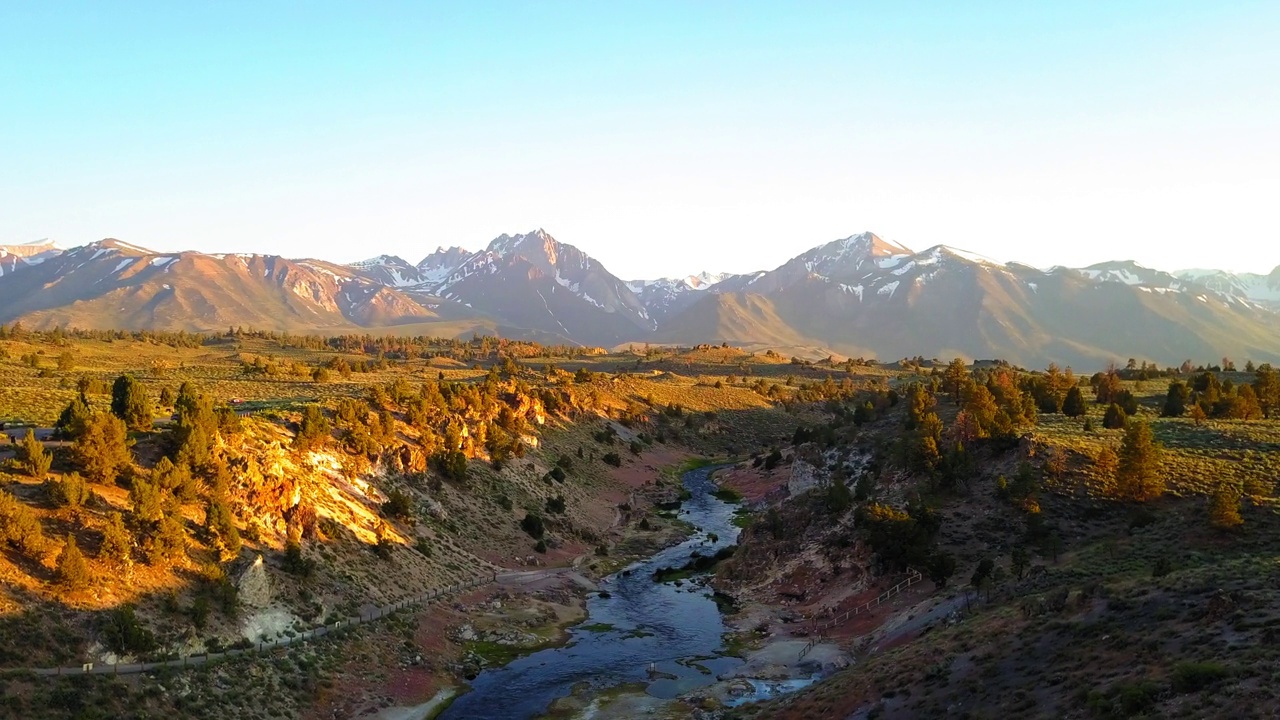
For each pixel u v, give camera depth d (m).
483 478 115.50
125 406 79.75
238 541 64.69
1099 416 125.25
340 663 61.19
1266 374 137.62
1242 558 54.34
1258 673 35.97
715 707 59.00
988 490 91.38
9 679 44.56
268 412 94.81
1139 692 37.25
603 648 73.38
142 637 51.41
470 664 67.88
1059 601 53.09
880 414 156.88
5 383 135.12
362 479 91.50
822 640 72.56
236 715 51.22
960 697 45.44
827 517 95.38
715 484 164.25
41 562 53.53
